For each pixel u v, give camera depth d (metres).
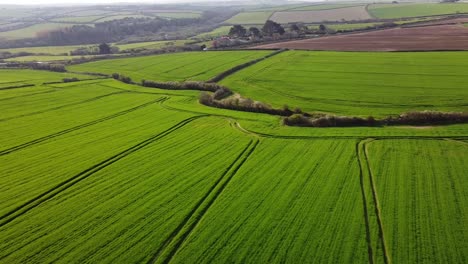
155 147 43.00
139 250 25.22
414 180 32.59
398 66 72.69
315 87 64.56
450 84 59.75
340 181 33.06
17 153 42.50
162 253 24.83
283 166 36.50
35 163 39.62
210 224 27.66
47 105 62.41
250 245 25.16
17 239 26.77
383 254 23.92
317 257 23.72
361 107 53.59
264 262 23.50
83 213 29.81
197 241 25.83
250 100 58.31
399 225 26.61
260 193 31.67
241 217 28.33
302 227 26.80
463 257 23.28
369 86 62.56
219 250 24.83
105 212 29.81
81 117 55.59
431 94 56.19
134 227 27.73
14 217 29.62
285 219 27.83
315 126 47.84
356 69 73.44
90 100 65.19
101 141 45.53
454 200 29.31
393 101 54.81
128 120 53.53
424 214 27.73
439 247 24.22
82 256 24.78
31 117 56.06
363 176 33.78
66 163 39.38
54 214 29.81
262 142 43.03
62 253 25.14
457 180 32.19
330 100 57.56
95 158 40.44
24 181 35.59
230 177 34.84
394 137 42.25
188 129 48.69
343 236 25.64
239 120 51.47
